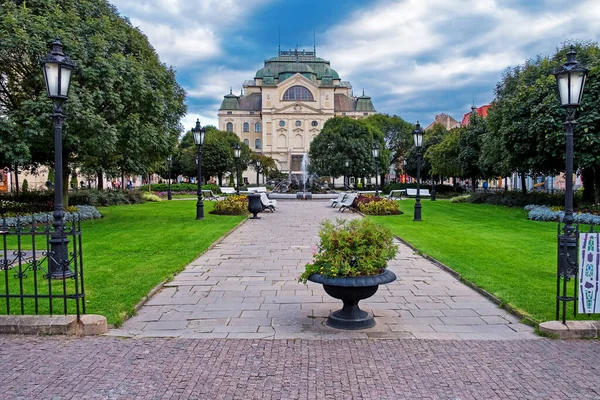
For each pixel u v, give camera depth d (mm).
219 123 103062
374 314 5867
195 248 10664
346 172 53281
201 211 18031
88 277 7566
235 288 7164
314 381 3887
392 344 4773
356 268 5121
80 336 4957
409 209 23484
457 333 5156
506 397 3621
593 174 19594
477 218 18141
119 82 15570
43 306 5875
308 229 15031
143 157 19406
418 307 6176
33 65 13898
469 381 3896
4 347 4605
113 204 28297
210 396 3617
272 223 16922
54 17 14586
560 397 3619
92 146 14992
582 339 4930
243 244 11734
